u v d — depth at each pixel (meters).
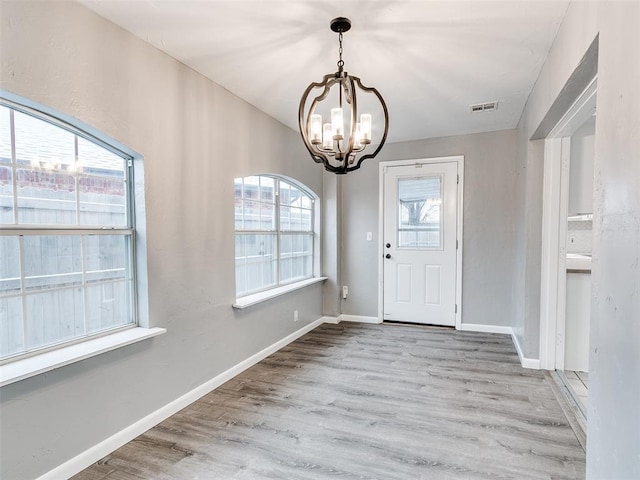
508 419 2.29
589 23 1.50
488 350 3.60
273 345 3.60
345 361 3.34
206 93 2.69
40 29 1.65
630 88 1.10
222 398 2.62
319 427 2.22
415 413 2.38
